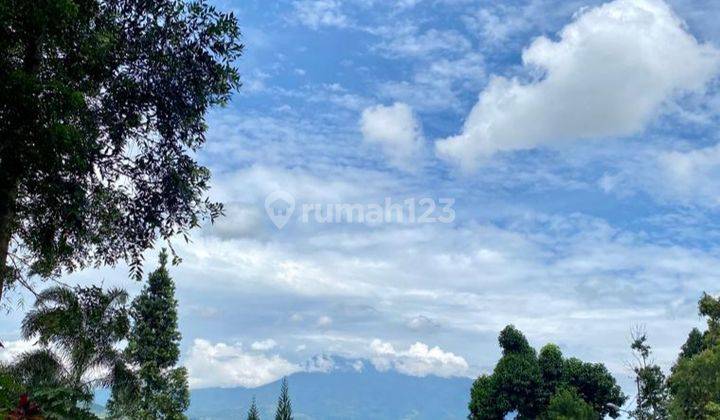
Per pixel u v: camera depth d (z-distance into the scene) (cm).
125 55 1369
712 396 4494
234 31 1430
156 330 5094
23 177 1180
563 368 6419
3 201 1194
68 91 1082
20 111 1034
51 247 1377
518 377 6253
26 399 1129
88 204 1334
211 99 1472
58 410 1789
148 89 1391
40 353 2352
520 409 6331
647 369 5634
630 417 5678
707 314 5156
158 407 4872
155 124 1431
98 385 3119
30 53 1170
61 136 1073
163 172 1460
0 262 1240
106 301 1584
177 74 1398
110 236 1508
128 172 1449
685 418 4688
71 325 1599
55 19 1085
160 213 1473
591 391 6269
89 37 1247
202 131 1474
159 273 5284
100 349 2652
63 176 1238
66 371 2505
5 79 1006
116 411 3362
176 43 1405
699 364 4703
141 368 4884
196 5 1407
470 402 6638
